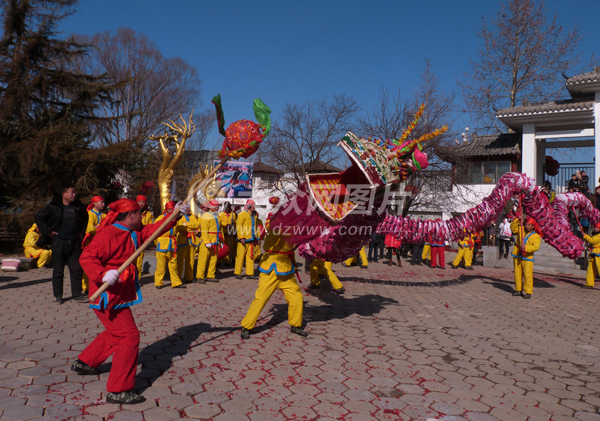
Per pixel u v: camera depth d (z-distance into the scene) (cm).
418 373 436
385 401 366
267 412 337
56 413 319
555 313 786
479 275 1316
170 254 879
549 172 2164
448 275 1289
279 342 521
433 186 2241
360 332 584
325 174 511
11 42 1614
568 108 1898
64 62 1720
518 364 480
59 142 1438
